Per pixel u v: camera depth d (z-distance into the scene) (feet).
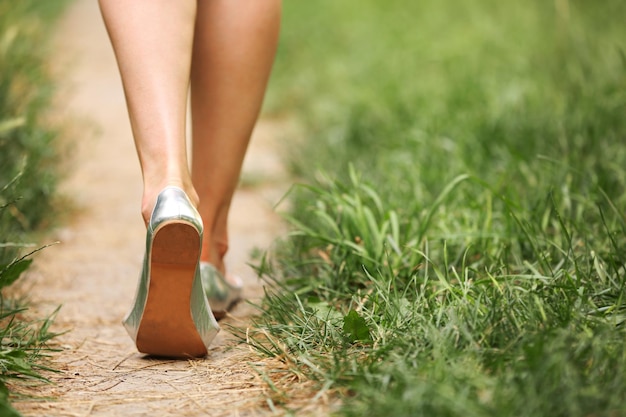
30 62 18.33
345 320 7.74
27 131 15.51
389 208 11.12
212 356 8.35
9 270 8.77
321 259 10.64
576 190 11.44
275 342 8.20
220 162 9.32
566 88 16.69
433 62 22.29
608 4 23.29
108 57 33.30
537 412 5.72
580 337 6.77
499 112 15.83
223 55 9.00
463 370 6.44
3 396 6.66
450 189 10.05
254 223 14.40
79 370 8.02
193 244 7.36
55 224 13.89
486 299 7.82
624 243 9.64
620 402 5.85
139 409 7.00
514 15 25.43
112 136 21.75
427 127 16.37
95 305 10.43
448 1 29.40
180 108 7.93
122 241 13.65
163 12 8.02
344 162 15.43
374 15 31.63
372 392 6.21
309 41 29.86
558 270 8.76
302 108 22.75
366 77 22.97
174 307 7.75
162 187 7.61
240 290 10.25
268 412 6.77
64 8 43.21
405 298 8.46
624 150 12.76
